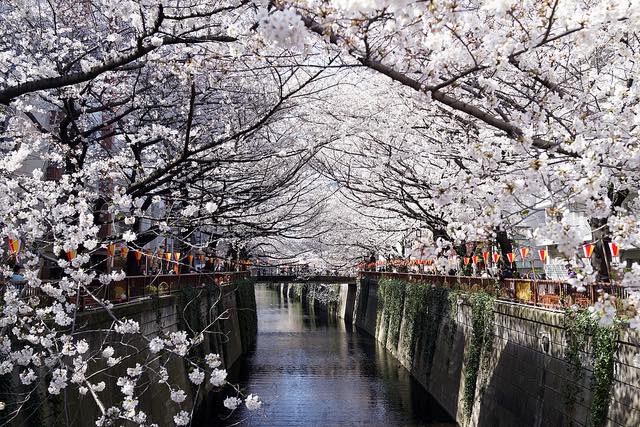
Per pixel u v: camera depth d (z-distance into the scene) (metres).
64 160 11.16
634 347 9.74
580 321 11.32
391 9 4.66
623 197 8.94
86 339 10.61
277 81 11.42
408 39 5.54
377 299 37.91
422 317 24.97
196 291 20.08
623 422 9.85
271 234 16.06
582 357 11.42
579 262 5.12
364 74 14.23
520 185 5.49
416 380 24.52
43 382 9.10
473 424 17.08
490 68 6.11
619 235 5.41
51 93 11.12
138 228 12.26
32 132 9.48
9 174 7.86
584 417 11.19
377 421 18.78
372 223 32.47
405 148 15.89
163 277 17.27
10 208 7.19
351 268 46.44
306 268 47.00
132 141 11.38
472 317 18.06
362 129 15.47
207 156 11.86
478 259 19.94
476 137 8.38
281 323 47.25
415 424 18.47
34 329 7.70
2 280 8.70
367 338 37.12
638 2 5.51
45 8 11.15
